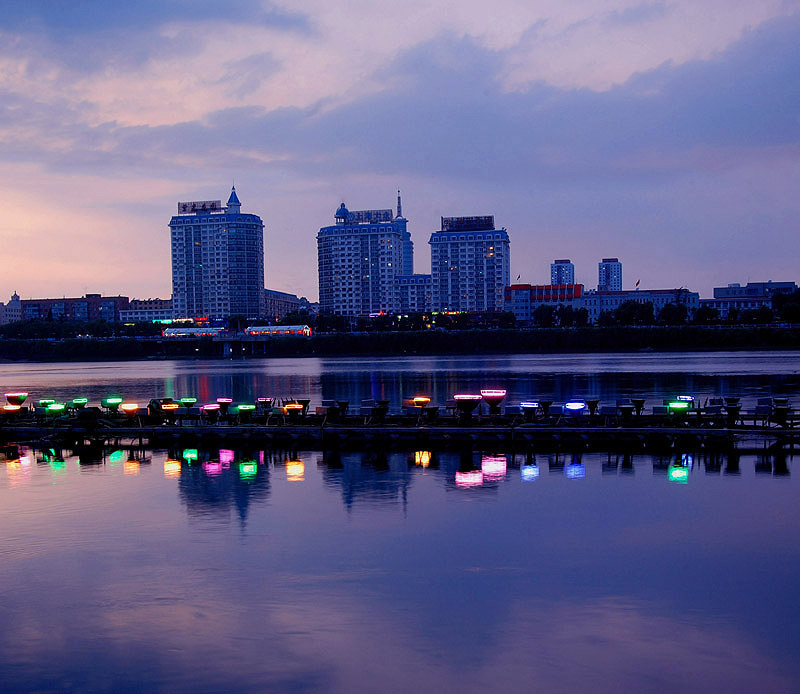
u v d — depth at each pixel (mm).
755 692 17188
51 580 24031
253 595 22594
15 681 18094
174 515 31453
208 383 139250
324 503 33000
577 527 28891
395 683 17703
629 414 48812
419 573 24125
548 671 18109
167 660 18891
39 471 42094
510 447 46719
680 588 22750
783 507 31578
